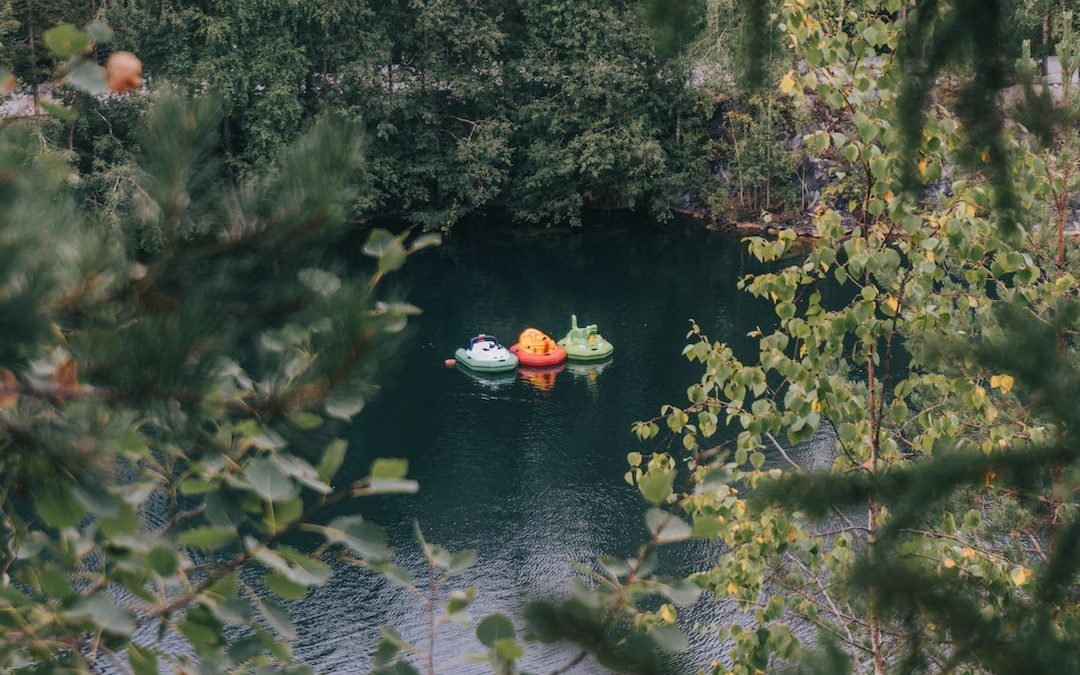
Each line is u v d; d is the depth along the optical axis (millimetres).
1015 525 7906
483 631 3191
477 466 25797
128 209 2619
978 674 3590
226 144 40375
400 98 42594
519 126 45500
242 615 3246
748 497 3377
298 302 2678
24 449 2492
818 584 8875
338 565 20688
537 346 31750
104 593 3127
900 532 3164
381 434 27531
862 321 8609
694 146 45875
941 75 2904
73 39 2482
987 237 8117
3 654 3031
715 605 18719
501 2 44375
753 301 36250
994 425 9398
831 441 23656
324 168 2682
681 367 31266
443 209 46812
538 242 44000
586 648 2504
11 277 2393
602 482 24891
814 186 43031
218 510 3148
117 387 2512
